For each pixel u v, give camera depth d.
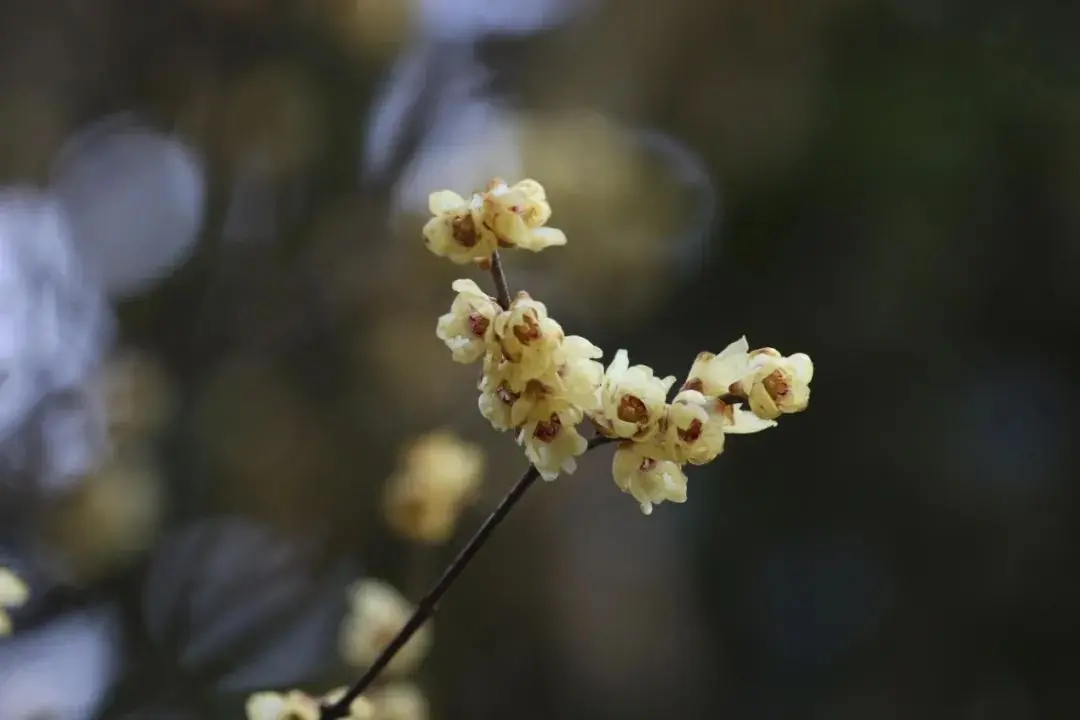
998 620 3.95
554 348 1.37
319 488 2.89
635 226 3.21
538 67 3.74
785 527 4.18
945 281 3.91
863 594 4.10
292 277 3.01
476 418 3.26
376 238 3.09
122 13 2.86
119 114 2.89
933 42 3.84
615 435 1.38
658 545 3.94
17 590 1.52
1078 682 3.79
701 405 1.38
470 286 1.38
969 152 3.78
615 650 3.64
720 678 3.94
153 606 2.40
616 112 3.81
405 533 1.61
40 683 2.17
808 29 3.84
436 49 3.27
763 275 4.07
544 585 3.55
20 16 2.76
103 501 2.40
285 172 3.02
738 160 3.94
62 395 2.46
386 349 3.06
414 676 2.98
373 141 3.12
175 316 2.84
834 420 4.11
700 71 3.89
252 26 2.91
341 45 2.99
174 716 2.23
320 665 2.37
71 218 2.74
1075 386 4.00
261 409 2.89
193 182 2.95
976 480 3.99
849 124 3.86
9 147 2.70
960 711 3.88
